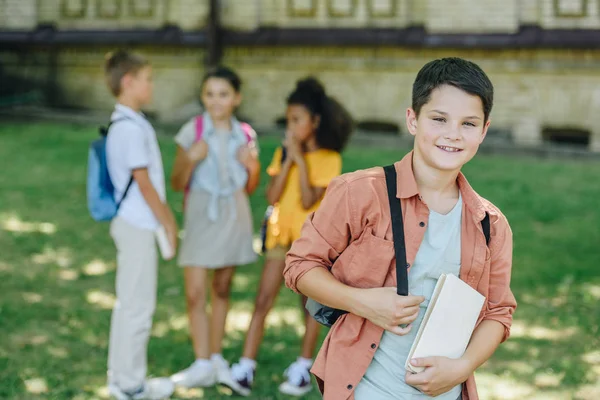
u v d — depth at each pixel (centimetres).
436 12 1923
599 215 1295
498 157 1792
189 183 617
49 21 2334
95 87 2311
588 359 717
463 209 331
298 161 598
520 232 1197
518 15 1861
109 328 775
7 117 2227
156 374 668
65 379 647
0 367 667
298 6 2055
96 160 563
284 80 2088
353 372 324
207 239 609
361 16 2002
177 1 2166
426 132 319
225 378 622
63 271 976
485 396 635
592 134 1839
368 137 1894
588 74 1831
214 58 2119
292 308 855
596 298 898
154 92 2219
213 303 636
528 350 739
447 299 313
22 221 1222
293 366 634
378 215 323
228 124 627
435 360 313
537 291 923
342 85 2034
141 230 566
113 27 2261
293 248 336
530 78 1869
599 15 1812
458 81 313
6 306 830
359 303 315
